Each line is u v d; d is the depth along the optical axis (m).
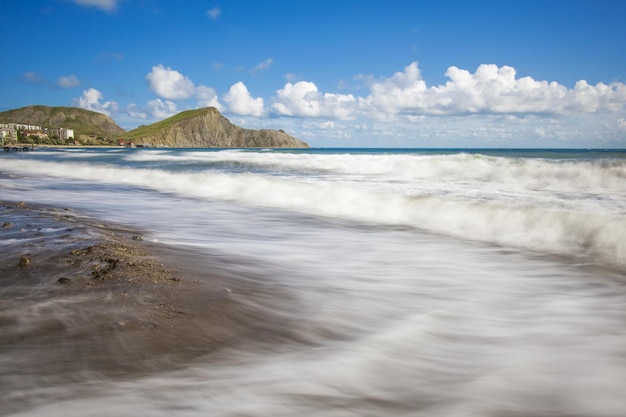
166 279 4.54
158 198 14.38
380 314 4.20
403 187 14.04
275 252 6.87
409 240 8.07
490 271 5.98
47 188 17.16
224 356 2.96
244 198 14.22
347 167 24.09
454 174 18.53
